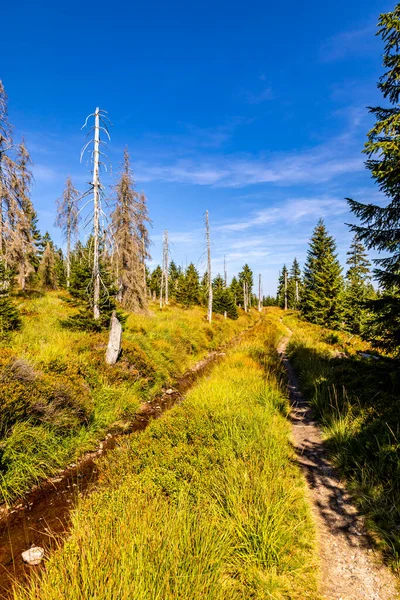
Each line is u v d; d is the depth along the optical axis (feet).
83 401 25.66
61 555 10.40
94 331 41.73
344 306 82.33
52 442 21.53
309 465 17.78
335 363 37.27
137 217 75.00
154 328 58.03
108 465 19.35
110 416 28.32
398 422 17.61
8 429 19.65
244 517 12.09
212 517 12.13
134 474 16.78
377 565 10.65
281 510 12.44
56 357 29.27
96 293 42.37
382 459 15.28
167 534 10.83
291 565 10.62
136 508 12.38
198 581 8.81
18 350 28.40
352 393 25.43
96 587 8.42
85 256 50.47
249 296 240.53
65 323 41.50
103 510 13.41
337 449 18.88
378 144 20.72
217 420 22.18
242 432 20.25
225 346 77.61
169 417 23.71
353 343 56.34
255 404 26.84
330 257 88.94
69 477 19.99
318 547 11.60
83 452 22.89
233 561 10.69
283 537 11.53
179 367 48.75
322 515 13.44
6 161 49.32
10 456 18.51
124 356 37.40
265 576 10.18
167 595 8.45
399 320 20.53
